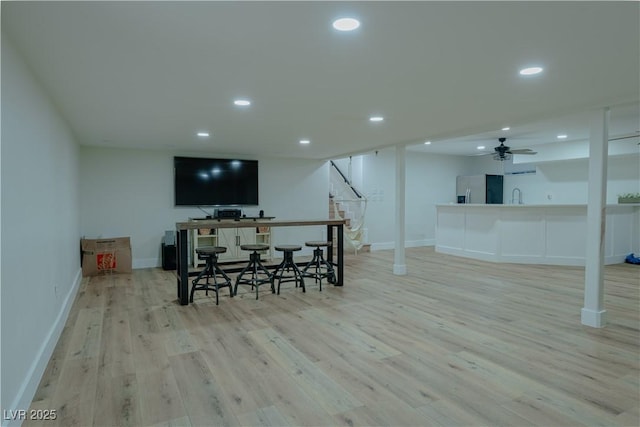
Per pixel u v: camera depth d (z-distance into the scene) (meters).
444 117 3.99
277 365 2.71
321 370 2.64
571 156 7.22
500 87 2.93
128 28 1.92
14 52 2.06
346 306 4.18
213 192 6.95
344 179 9.05
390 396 2.29
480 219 7.30
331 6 1.70
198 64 2.44
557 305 4.21
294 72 2.60
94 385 2.42
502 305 4.21
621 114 4.96
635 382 2.47
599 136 3.49
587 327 3.50
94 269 5.74
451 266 6.59
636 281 5.42
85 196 6.04
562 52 2.24
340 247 5.13
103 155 6.16
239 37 2.04
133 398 2.27
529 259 6.76
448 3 1.67
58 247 3.37
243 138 5.36
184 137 5.25
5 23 1.83
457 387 2.40
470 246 7.52
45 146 2.84
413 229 9.45
